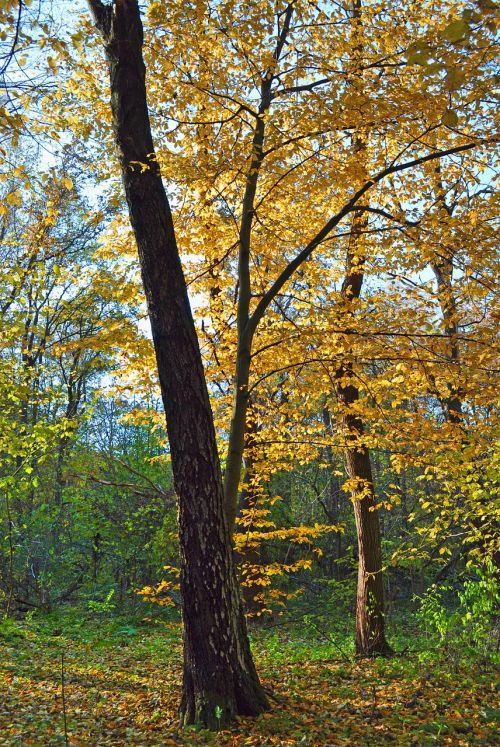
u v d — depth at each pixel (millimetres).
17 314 11438
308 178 8141
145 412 9711
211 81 8133
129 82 7188
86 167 9336
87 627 15430
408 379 8969
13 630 12969
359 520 11711
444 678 8117
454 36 3910
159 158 6914
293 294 10047
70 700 7418
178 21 7516
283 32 8500
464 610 11625
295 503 23969
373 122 7332
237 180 8883
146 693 7820
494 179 8055
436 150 7797
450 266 8438
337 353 8805
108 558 20766
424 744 5371
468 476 10289
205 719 6066
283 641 13969
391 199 9125
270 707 6449
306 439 10156
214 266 9422
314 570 24188
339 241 10180
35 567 19219
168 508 18875
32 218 16484
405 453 9531
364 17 8266
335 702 6980
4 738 5633
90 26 7918
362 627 11250
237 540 9789
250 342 8320
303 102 7297
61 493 19078
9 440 13289
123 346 8250
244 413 8133
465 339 8039
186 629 6375
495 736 5688
